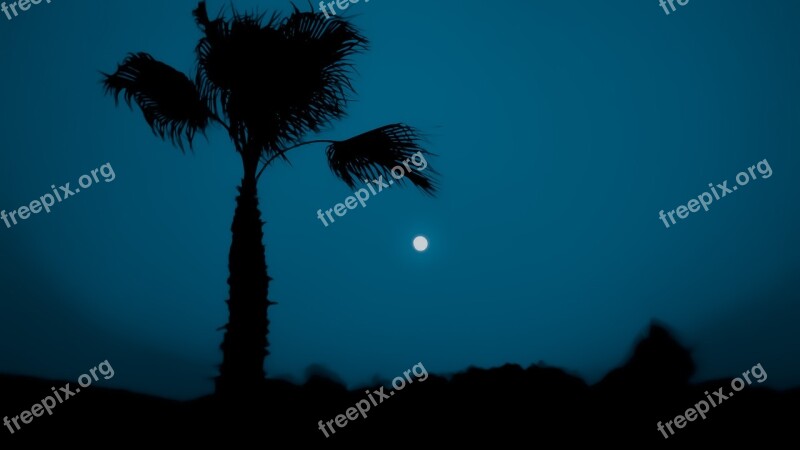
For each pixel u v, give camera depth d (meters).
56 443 5.62
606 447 6.14
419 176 5.34
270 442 4.75
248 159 5.30
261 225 5.18
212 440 4.56
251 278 4.92
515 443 6.21
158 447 5.42
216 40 4.99
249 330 4.78
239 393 4.62
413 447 6.16
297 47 4.89
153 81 5.19
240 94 5.03
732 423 6.31
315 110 5.41
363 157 5.31
